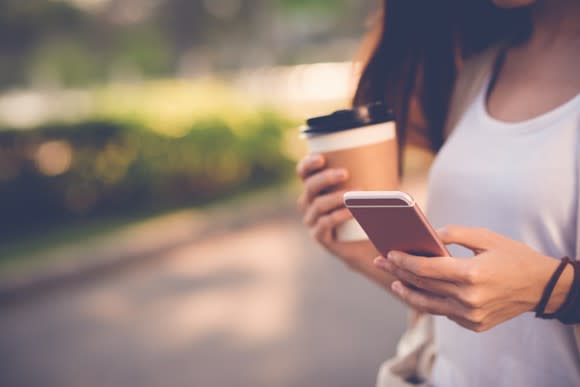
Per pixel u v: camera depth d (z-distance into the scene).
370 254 1.42
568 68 1.20
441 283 0.97
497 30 1.45
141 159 9.76
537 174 1.14
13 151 9.03
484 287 0.94
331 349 4.50
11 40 36.41
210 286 6.31
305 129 1.37
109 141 9.55
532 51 1.27
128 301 6.11
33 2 33.28
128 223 9.15
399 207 0.96
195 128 10.18
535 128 1.16
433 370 1.38
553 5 1.23
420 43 1.53
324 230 1.38
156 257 7.72
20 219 9.27
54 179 9.32
